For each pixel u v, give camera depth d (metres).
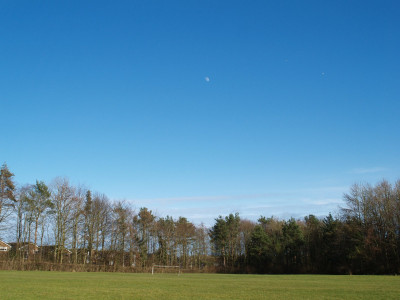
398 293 25.55
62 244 74.12
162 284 34.50
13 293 23.61
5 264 66.38
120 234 85.62
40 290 25.89
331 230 80.69
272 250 93.50
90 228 81.00
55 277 43.31
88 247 80.75
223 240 102.38
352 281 41.88
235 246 104.44
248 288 30.34
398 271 67.50
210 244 105.25
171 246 100.00
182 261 101.12
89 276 49.00
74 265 71.62
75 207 75.88
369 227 71.44
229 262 101.81
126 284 33.62
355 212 74.50
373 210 72.62
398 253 68.25
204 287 31.20
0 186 70.56
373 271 69.94
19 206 75.69
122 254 84.88
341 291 27.30
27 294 23.23
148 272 80.31
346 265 74.12
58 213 74.75
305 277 55.94
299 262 91.31
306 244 90.56
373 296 23.62
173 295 23.98
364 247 70.38
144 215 94.75
